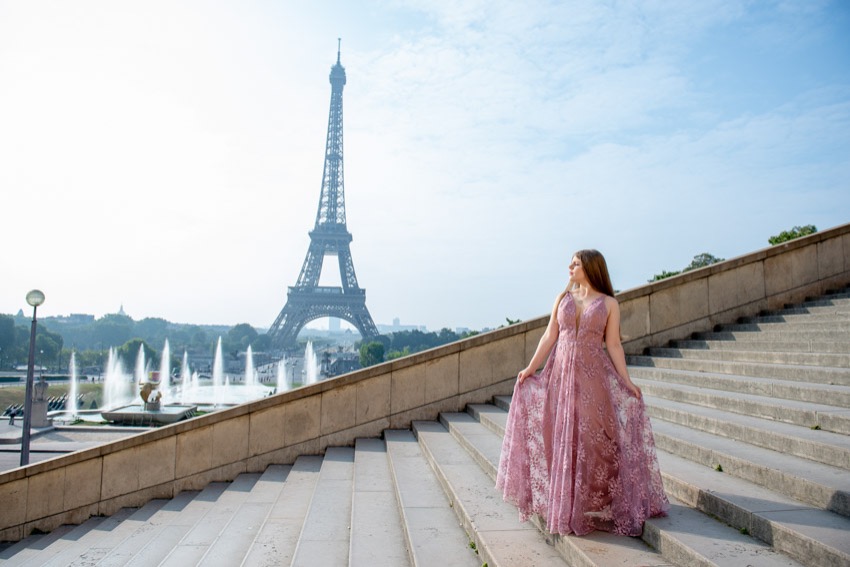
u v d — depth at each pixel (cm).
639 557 428
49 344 17338
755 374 849
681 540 417
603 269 512
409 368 1152
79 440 3256
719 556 387
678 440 625
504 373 1191
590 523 477
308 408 1123
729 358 997
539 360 536
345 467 957
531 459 521
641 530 465
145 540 852
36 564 851
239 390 11056
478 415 1050
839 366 781
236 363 19362
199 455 1103
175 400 7975
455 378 1169
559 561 463
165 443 1098
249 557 616
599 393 486
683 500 517
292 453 1116
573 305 507
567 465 477
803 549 378
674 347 1220
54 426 3728
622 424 482
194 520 906
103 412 4191
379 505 701
